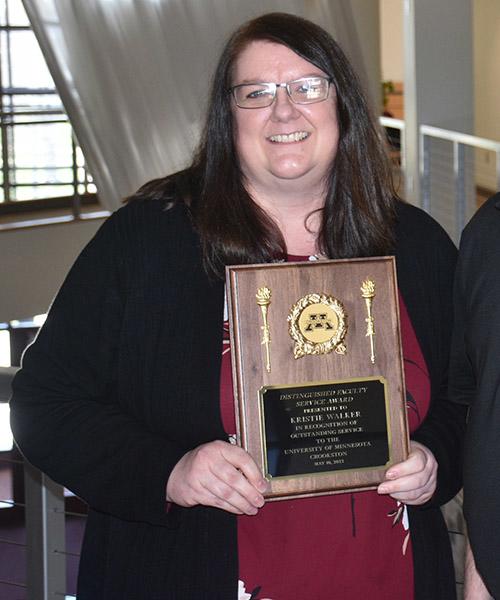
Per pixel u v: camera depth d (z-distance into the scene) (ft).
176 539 5.95
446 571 6.28
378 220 6.25
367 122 6.20
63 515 7.76
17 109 28.66
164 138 18.89
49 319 6.12
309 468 5.75
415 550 6.07
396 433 5.87
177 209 6.16
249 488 5.57
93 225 25.05
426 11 21.44
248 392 5.73
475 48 41.45
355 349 5.87
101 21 18.49
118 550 6.10
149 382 5.98
